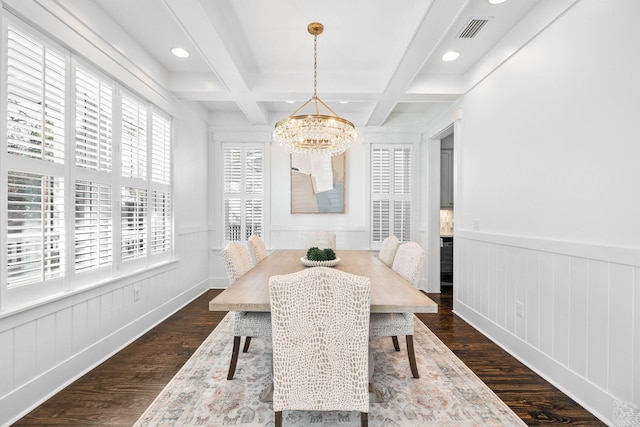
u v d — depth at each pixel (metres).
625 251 1.57
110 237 2.48
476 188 3.12
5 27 1.63
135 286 2.80
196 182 4.24
